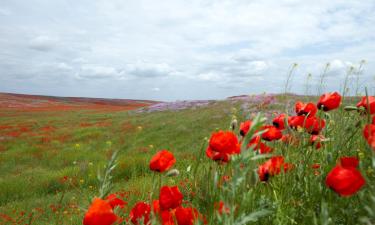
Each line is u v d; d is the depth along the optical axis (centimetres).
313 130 217
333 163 192
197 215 165
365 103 205
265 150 212
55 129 3136
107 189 167
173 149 2041
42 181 1356
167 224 164
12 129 3198
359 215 151
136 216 176
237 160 124
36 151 2167
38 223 812
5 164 1891
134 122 3212
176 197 167
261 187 198
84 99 10562
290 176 198
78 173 1327
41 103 8481
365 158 208
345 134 225
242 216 128
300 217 179
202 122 2698
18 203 1102
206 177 196
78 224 611
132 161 1358
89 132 2775
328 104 217
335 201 171
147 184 722
